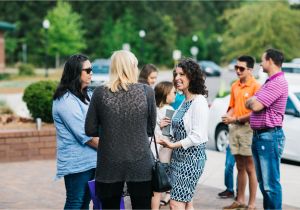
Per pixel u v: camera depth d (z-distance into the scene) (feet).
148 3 276.62
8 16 241.14
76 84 16.11
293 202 23.56
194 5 295.89
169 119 17.60
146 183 14.43
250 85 22.18
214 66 148.36
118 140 14.12
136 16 250.16
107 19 241.35
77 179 16.19
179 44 250.57
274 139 18.48
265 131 18.52
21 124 35.53
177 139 17.29
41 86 35.19
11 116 38.22
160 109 20.95
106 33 229.86
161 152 19.38
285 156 32.60
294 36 123.75
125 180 14.16
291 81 34.22
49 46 180.55
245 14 128.06
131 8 251.60
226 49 135.74
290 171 30.53
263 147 18.53
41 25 234.79
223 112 37.19
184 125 16.97
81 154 16.14
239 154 21.89
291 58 122.93
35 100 34.99
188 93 17.24
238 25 129.39
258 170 18.92
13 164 31.19
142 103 14.28
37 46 231.50
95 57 231.50
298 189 26.05
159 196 20.34
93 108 14.46
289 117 32.42
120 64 14.37
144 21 246.68
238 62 22.29
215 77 141.38
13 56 230.89
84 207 16.66
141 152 14.23
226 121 21.97
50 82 35.65
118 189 14.43
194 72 17.03
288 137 32.27
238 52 128.67
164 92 20.90
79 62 16.11
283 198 24.26
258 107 18.26
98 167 14.34
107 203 14.74
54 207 22.13
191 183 17.13
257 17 125.49
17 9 241.35
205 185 26.63
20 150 31.99
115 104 14.16
